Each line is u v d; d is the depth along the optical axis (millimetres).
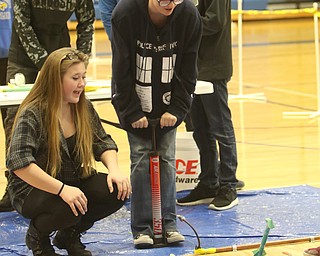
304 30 26219
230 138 7758
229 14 7691
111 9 8203
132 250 6457
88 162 6086
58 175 5969
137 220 6602
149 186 6590
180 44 6258
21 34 7668
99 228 7141
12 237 6945
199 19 6266
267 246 6355
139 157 6562
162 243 6547
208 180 7879
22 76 7641
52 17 7754
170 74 6324
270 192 8242
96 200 6062
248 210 7621
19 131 5809
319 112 12914
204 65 7578
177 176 8359
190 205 7891
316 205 7730
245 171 9273
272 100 14438
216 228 7031
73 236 6211
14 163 5711
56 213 5773
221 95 7680
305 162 9703
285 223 7141
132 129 6457
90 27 8062
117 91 6320
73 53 5941
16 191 5965
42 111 5887
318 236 6520
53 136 5863
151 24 6113
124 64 6191
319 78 13133
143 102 6398
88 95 7191
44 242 6062
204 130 7820
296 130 11727
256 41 23812
